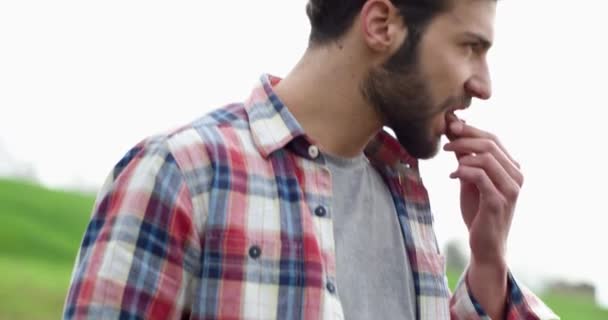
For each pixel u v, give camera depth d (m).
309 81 3.01
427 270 3.13
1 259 15.34
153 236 2.75
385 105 2.96
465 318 3.28
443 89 2.96
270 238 2.79
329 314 2.79
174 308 2.74
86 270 2.75
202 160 2.82
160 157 2.81
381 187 3.16
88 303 2.71
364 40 2.96
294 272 2.78
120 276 2.72
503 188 3.18
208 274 2.74
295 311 2.76
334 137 3.01
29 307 12.91
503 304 3.30
